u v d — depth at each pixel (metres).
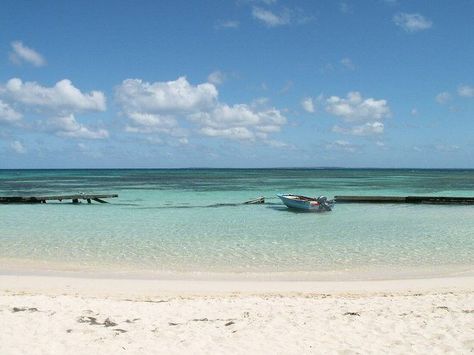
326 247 21.22
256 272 16.50
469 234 25.14
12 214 34.84
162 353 8.27
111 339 8.93
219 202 44.81
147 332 9.38
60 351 8.24
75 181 99.81
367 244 22.00
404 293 13.28
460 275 16.08
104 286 14.08
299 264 17.81
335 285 14.38
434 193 59.97
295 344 8.71
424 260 18.56
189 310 11.16
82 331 9.33
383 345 8.61
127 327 9.70
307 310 11.17
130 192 60.00
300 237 23.95
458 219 31.75
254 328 9.67
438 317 10.30
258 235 24.64
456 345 8.52
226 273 16.31
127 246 21.44
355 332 9.35
